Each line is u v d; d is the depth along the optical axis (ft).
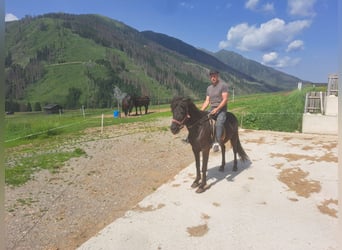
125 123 65.10
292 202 18.43
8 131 59.82
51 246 14.74
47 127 56.85
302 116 42.01
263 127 43.96
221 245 13.92
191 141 19.21
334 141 33.88
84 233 15.98
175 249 13.66
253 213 17.01
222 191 20.10
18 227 16.35
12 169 25.66
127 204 19.67
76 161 29.37
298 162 26.20
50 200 19.95
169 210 17.39
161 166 28.07
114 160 30.14
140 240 14.34
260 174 23.35
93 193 21.44
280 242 14.11
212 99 20.29
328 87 39.68
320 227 15.40
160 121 64.90
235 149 23.54
